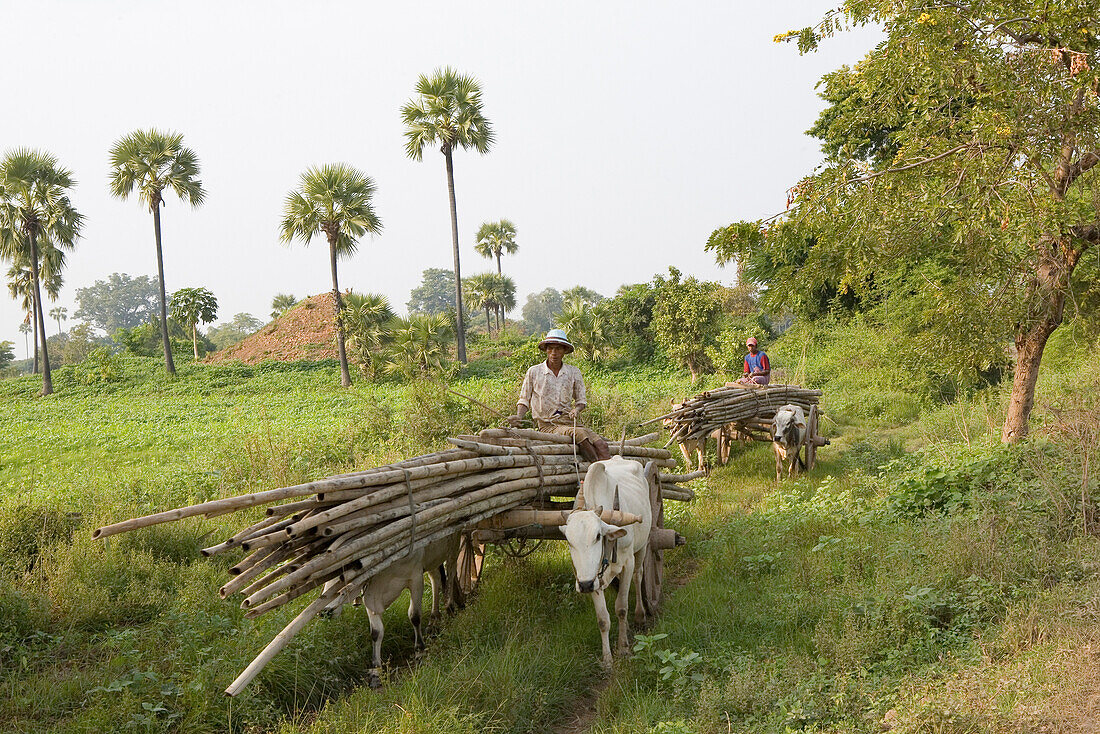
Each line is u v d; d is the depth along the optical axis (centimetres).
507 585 705
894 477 931
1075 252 874
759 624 591
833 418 1703
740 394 1266
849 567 655
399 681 545
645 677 534
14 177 3775
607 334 3384
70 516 881
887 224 835
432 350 3184
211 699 488
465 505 569
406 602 686
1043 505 673
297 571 447
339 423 2031
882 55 890
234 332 11888
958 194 816
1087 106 800
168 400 3312
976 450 904
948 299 891
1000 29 844
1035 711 379
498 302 6231
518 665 539
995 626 507
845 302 2705
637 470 666
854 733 396
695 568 796
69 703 511
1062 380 1385
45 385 3903
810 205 861
